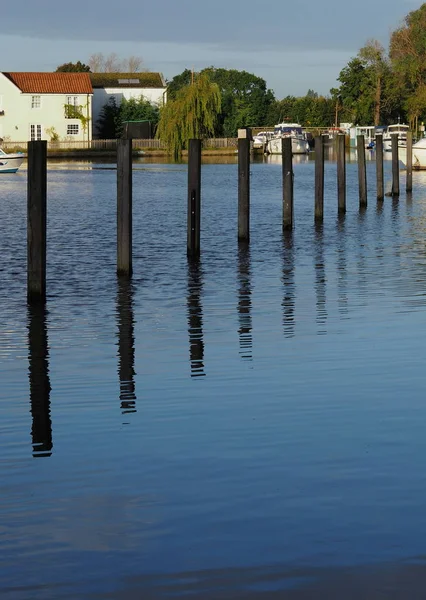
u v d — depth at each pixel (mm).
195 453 9219
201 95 99438
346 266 23781
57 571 6703
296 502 7848
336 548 6953
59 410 11047
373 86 142000
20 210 42656
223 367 13023
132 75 132250
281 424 10125
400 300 18406
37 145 18688
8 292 20531
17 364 13688
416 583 6410
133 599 6301
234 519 7523
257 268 23766
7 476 8688
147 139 119250
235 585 6438
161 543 7113
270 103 181250
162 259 25656
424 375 12164
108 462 9031
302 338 14883
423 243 28781
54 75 121688
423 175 66750
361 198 41531
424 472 8516
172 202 47094
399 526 7320
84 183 63500
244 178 28797
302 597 6262
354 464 8758
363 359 13195
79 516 7672
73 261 25234
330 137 149750
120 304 18906
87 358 14008
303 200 46625
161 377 12555
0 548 7082
